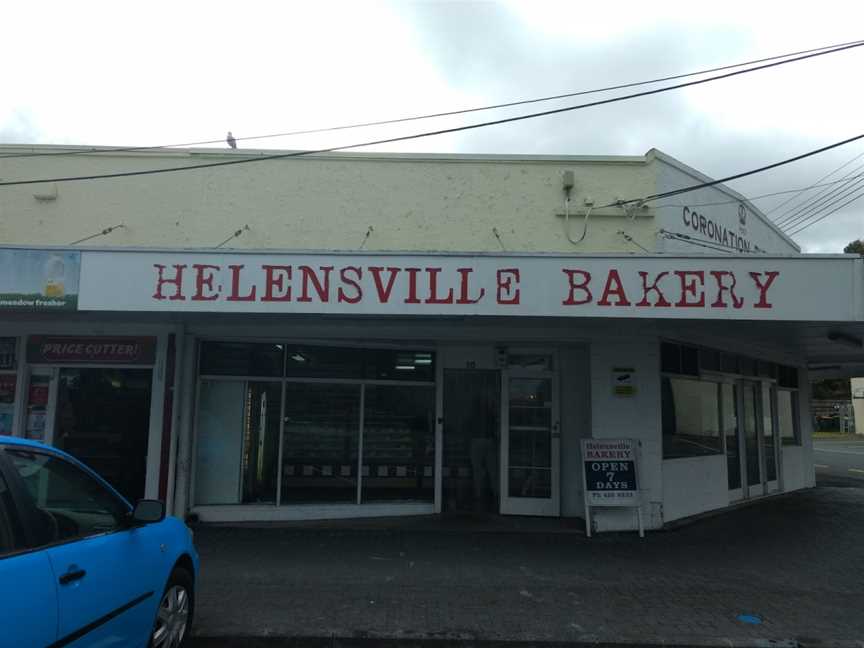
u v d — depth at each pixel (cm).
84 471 418
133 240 1035
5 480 339
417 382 1039
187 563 517
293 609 604
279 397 1008
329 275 762
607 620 593
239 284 762
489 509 1043
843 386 5800
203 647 529
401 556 798
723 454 1192
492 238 1053
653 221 1066
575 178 1074
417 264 761
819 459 2638
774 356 1425
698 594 674
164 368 971
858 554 859
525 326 989
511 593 664
